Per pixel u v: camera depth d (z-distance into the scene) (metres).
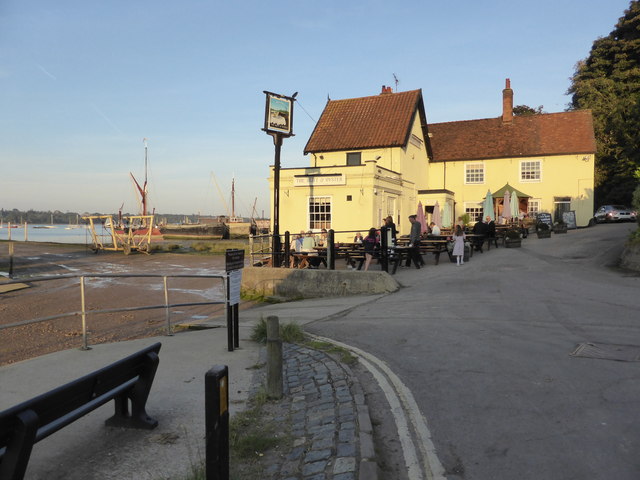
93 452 4.16
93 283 17.91
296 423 4.64
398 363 6.38
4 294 14.88
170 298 14.48
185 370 6.39
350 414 4.64
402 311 9.77
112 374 4.06
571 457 3.82
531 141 34.06
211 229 73.38
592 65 43.81
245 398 5.38
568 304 9.29
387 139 27.16
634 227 23.56
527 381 5.44
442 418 4.63
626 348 6.43
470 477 3.62
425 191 31.11
